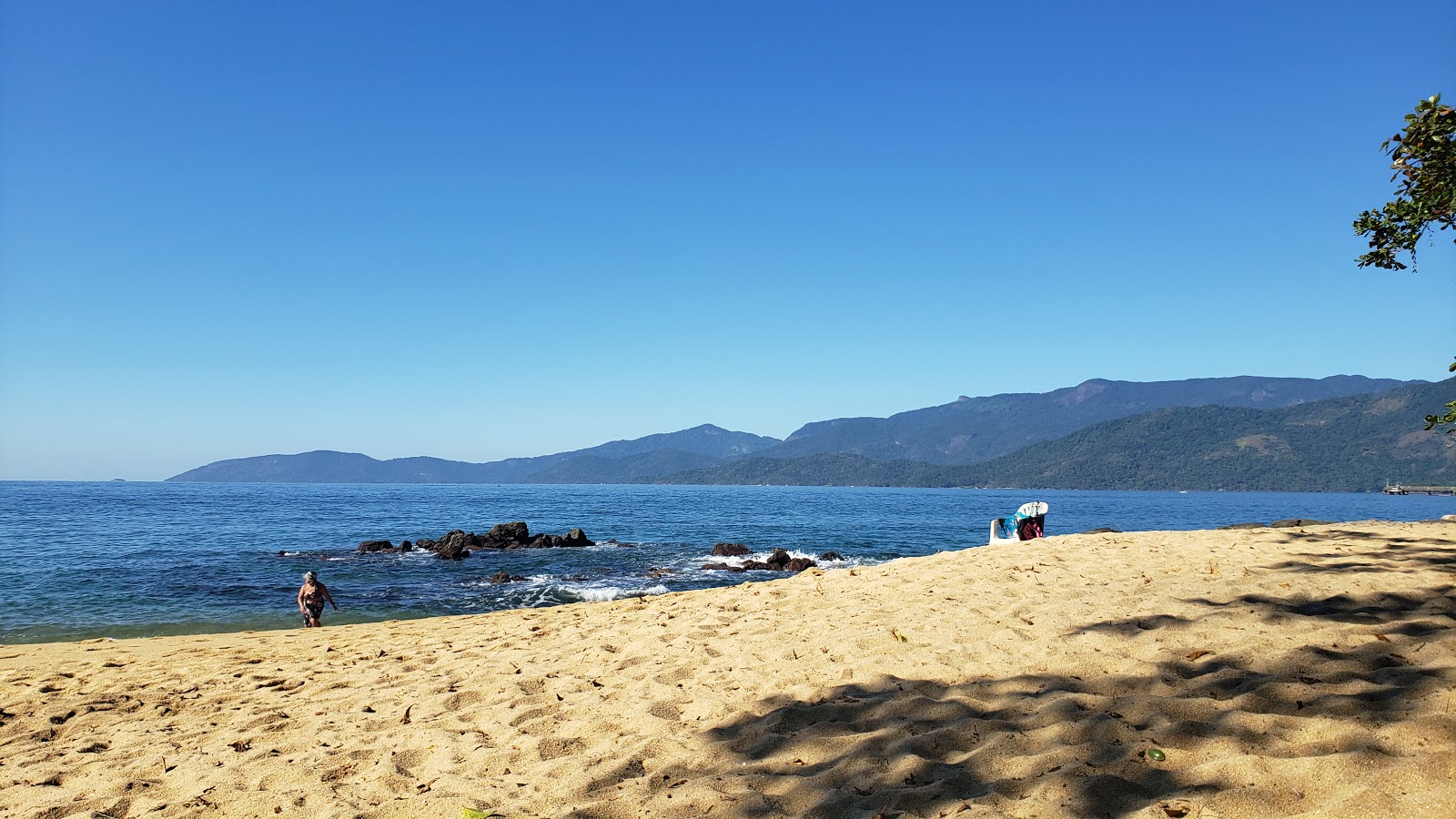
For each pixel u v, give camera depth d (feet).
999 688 14.19
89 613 52.90
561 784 12.40
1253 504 402.11
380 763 14.29
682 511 247.70
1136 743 10.89
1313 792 8.75
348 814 11.85
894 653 17.56
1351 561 23.24
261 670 24.86
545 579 72.59
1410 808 7.98
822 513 232.12
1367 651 13.70
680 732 14.25
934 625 19.81
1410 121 20.08
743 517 207.51
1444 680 11.57
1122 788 9.65
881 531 151.33
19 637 44.80
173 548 102.68
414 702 18.56
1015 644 17.11
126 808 12.94
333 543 116.47
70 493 402.93
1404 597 17.93
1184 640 15.80
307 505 268.00
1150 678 13.60
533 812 11.43
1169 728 11.16
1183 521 206.80
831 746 12.54
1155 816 8.75
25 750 17.16
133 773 14.69
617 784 12.17
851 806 10.32
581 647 23.07
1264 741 10.37
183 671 25.76
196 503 266.36
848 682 15.85
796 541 124.88
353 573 76.79
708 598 30.40
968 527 164.66
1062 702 12.75
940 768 11.08
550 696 17.83
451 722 16.48
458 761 14.02
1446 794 8.09
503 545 107.24
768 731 13.67
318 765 14.25
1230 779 9.40
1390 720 10.31
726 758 12.75
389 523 172.24
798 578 32.37
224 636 35.65
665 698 16.40
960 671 15.62
